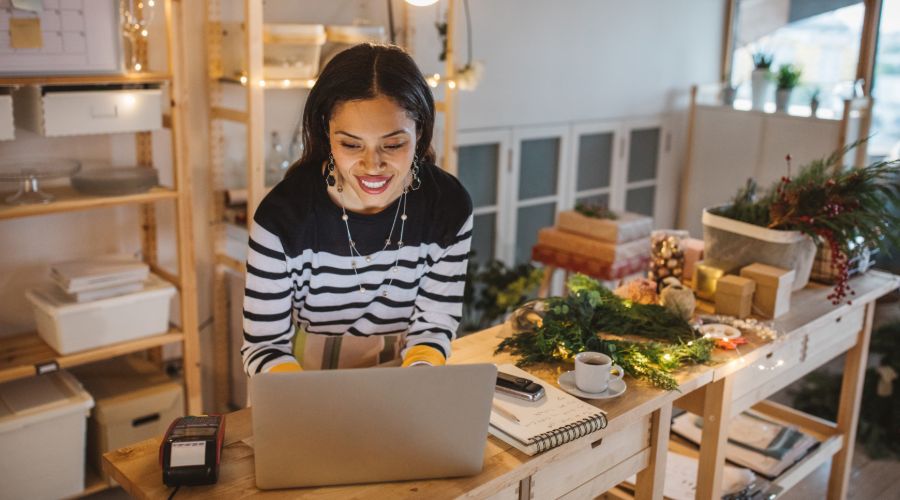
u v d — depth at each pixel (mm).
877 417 3656
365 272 1776
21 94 2807
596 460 1902
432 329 1808
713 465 2277
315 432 1420
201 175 3502
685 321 2291
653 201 5414
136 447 1624
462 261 1813
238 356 3609
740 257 2605
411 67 1571
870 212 2545
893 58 4785
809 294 2727
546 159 4715
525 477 1615
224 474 1522
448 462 1503
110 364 3328
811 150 4684
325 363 1827
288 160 3656
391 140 1531
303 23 3580
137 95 2891
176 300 3551
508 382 1846
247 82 3043
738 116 5027
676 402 2342
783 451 2801
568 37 4594
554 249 3900
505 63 4332
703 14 5332
